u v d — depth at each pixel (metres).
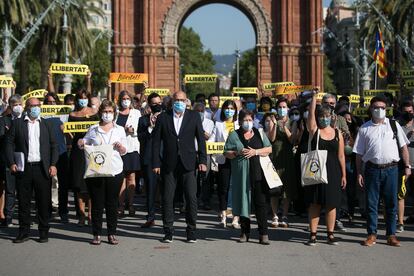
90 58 65.19
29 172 15.75
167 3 71.81
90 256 14.08
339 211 17.50
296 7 71.12
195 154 15.94
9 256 14.12
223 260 13.58
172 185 15.81
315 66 70.31
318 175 14.91
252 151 15.31
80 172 18.27
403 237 16.50
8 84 24.34
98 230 15.51
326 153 14.99
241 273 12.34
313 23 70.19
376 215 15.39
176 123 15.82
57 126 19.56
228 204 18.94
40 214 15.82
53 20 53.66
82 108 19.06
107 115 15.72
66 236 16.81
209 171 21.44
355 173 19.33
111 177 15.45
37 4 50.06
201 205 23.25
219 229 17.92
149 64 70.75
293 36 70.75
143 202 24.67
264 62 71.81
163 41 71.62
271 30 71.56
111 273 12.38
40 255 14.21
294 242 15.80
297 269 12.67
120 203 20.42
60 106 21.67
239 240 15.87
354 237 16.53
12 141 15.79
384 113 15.31
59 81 64.25
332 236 15.48
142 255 14.16
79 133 18.42
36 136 15.82
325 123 15.28
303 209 20.66
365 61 57.81
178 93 15.74
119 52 70.81
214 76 29.86
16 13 45.41
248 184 15.52
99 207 15.50
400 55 54.97
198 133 16.02
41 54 57.50
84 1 61.28
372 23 59.78
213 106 22.80
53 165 15.96
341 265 13.03
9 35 43.88
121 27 70.75
